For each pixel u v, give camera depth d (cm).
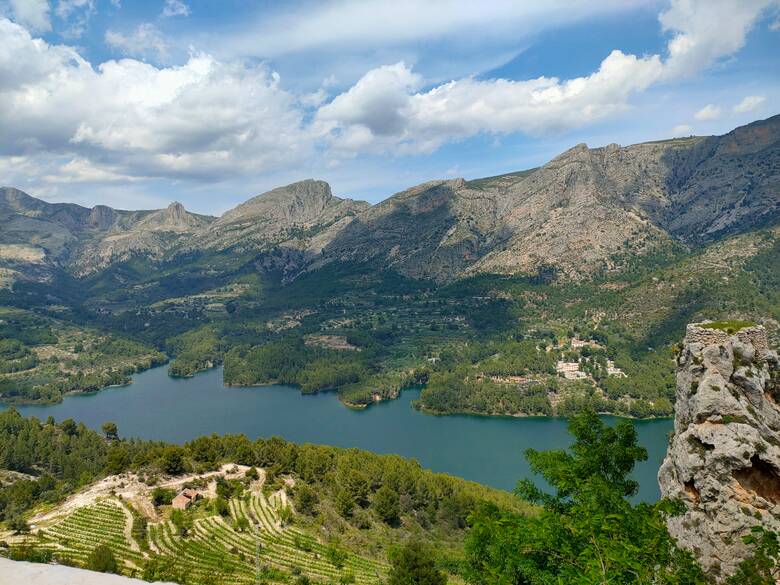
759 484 3047
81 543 10062
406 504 13062
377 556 10669
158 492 12000
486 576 3008
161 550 10050
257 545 9431
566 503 3422
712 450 3125
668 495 3422
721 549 2967
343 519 12056
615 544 2536
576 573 2514
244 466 14488
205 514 11562
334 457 15712
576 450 3691
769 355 3462
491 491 14238
